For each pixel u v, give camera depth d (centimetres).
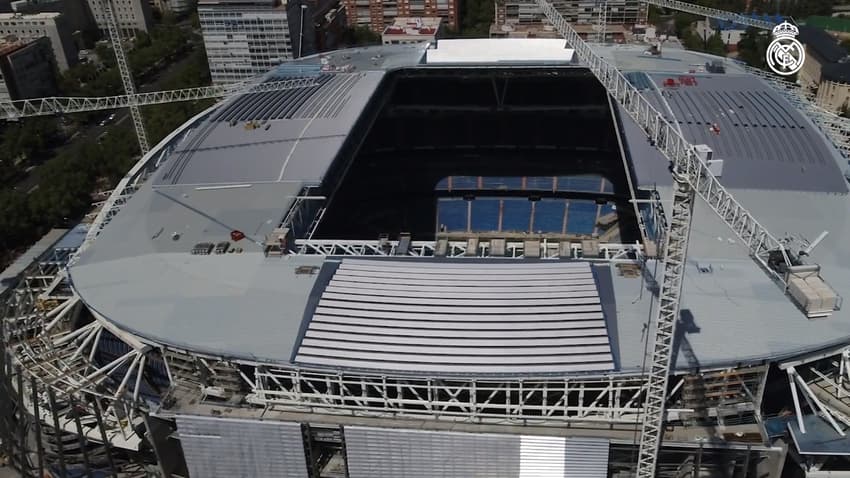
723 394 8438
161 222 11144
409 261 9862
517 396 8850
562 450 8125
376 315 8869
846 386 8938
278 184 11962
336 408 8688
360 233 17262
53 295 10850
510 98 18300
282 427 8350
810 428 8262
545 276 9369
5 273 14175
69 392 8656
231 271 9825
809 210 10825
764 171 11856
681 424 8481
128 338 9306
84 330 9750
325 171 12169
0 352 9600
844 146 13912
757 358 8038
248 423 8400
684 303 8788
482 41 18825
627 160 12319
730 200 7062
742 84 15625
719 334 8350
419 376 8162
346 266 9781
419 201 17775
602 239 16850
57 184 19600
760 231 7456
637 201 10975
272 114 14712
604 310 8712
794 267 7244
